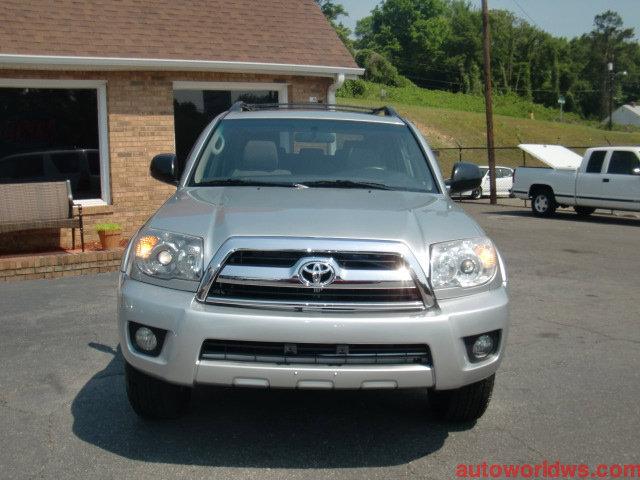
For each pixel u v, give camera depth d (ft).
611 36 401.49
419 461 12.83
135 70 37.27
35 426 14.17
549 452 13.26
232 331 11.69
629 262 36.06
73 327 21.49
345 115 18.40
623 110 359.66
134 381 13.35
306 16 46.44
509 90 326.03
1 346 19.53
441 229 12.93
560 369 18.15
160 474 12.16
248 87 41.42
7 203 31.35
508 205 82.07
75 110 36.81
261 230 12.25
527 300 26.50
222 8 43.73
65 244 35.53
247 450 13.16
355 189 15.60
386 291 11.96
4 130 35.29
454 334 12.02
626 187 58.03
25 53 34.06
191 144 40.55
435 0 334.85
